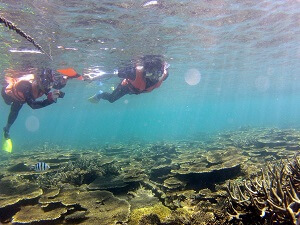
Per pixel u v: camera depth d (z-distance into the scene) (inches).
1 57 612.1
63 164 490.3
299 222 115.6
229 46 786.8
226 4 469.4
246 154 508.1
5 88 327.3
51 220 247.4
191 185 342.3
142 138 1571.1
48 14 399.9
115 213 245.8
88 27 473.1
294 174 194.5
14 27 77.5
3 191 314.2
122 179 368.5
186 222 208.8
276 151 473.7
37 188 314.2
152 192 339.0
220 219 184.1
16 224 246.4
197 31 598.9
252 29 641.0
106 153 787.4
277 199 142.5
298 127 1250.6
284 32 690.8
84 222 234.1
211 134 1348.4
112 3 392.8
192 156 505.7
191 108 4940.9
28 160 534.3
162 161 530.0
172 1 420.5
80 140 1839.3
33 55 609.0
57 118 4995.1
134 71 322.0
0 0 347.9
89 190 338.0
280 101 4564.5
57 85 339.9
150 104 2935.5
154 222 222.5
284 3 494.0
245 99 3380.9
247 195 190.9
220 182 327.3
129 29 511.2
